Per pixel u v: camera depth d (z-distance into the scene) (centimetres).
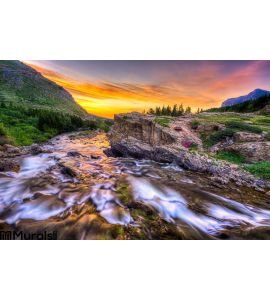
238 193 962
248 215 761
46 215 674
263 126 2069
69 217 652
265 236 581
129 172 1302
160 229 610
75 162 1499
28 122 3384
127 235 560
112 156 1980
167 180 1136
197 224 670
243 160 1454
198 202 855
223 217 736
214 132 2019
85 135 4344
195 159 1409
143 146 1847
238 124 2078
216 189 1006
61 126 4319
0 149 1716
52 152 1984
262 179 1138
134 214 688
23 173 1195
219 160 1447
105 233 562
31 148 1964
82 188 938
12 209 720
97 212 689
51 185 978
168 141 1883
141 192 920
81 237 546
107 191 902
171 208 778
